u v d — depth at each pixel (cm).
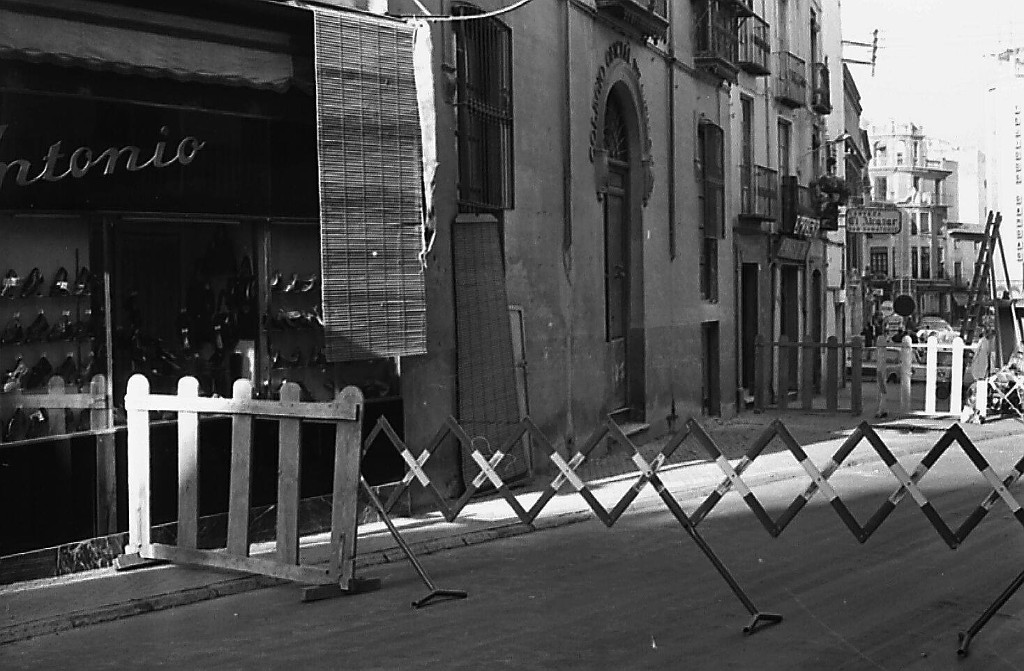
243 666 664
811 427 2195
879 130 9875
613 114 1889
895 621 767
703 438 859
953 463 1644
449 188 1282
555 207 1579
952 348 2312
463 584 882
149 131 961
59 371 916
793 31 3091
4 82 848
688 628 746
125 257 966
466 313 1301
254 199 1046
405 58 1108
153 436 957
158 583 859
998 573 913
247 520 876
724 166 2414
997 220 2570
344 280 1069
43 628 744
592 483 1430
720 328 2405
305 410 852
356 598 836
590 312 1706
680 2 2136
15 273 889
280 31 1016
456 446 1284
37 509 888
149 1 915
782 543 1046
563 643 709
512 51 1434
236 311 1054
